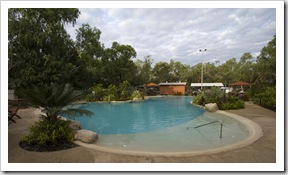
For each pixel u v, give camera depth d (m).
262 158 3.92
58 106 5.57
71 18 20.48
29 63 16.95
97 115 12.41
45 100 5.23
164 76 46.62
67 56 21.16
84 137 5.30
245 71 36.66
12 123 7.57
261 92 14.54
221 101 13.14
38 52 17.97
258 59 24.83
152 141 6.12
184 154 4.18
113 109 15.22
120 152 4.36
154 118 11.21
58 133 5.05
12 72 17.00
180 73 51.47
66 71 18.84
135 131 7.83
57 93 5.44
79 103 17.80
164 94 33.75
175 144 5.75
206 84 35.06
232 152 4.26
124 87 23.16
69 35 21.28
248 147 4.56
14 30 16.72
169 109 15.01
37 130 5.07
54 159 3.98
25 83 16.14
